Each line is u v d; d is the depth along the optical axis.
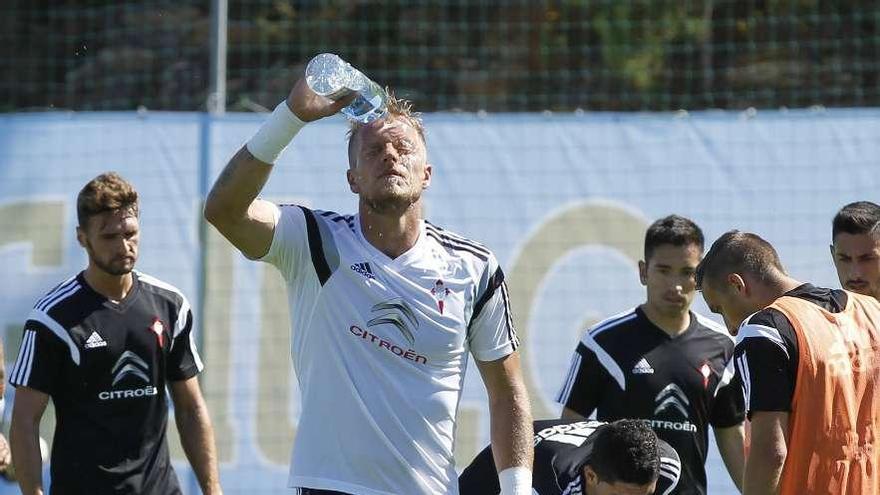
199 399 19.03
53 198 26.88
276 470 26.06
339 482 12.91
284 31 42.28
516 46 42.84
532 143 26.84
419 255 13.21
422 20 42.66
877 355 15.25
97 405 17.95
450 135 26.88
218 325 26.42
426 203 26.70
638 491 15.67
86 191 17.94
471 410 25.75
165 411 18.62
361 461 12.91
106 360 17.97
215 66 27.56
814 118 26.67
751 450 14.69
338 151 26.92
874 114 26.58
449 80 41.97
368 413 12.91
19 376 17.77
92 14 42.34
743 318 16.06
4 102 41.78
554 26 43.28
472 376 25.80
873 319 15.44
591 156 26.80
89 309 18.03
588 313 26.45
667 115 26.86
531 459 13.62
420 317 13.02
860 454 14.98
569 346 26.38
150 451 18.31
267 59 42.41
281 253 13.18
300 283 13.22
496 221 26.67
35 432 17.69
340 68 12.48
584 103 42.41
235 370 26.31
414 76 41.53
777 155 26.66
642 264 19.86
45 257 26.72
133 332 18.19
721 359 19.41
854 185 26.53
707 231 26.58
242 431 26.16
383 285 13.00
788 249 26.53
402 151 12.98
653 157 26.75
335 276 13.06
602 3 43.34
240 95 40.09
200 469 18.88
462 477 17.16
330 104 12.57
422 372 13.07
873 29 41.22
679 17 43.12
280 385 26.30
